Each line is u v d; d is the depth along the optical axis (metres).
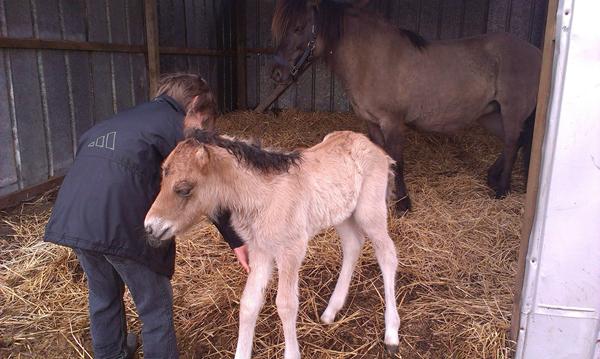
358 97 4.31
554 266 2.17
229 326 2.68
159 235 1.82
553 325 2.25
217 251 3.44
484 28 7.57
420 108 4.37
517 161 5.89
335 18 4.12
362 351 2.52
